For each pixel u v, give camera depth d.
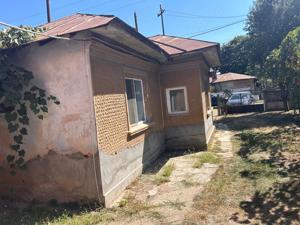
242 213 5.07
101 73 6.12
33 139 5.99
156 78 10.63
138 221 5.01
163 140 10.81
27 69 5.88
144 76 9.21
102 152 5.88
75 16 7.16
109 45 6.21
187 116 10.82
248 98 25.97
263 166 7.69
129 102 7.88
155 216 5.16
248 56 26.89
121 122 6.91
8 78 5.57
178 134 10.92
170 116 10.97
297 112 18.05
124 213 5.37
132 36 6.12
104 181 5.84
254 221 4.76
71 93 5.75
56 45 5.73
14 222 5.20
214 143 11.63
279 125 14.59
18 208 5.87
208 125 12.37
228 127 15.98
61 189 5.92
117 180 6.44
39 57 5.83
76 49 5.66
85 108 5.71
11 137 6.06
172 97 11.00
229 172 7.42
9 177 6.21
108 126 6.25
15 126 5.86
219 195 5.91
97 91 5.88
